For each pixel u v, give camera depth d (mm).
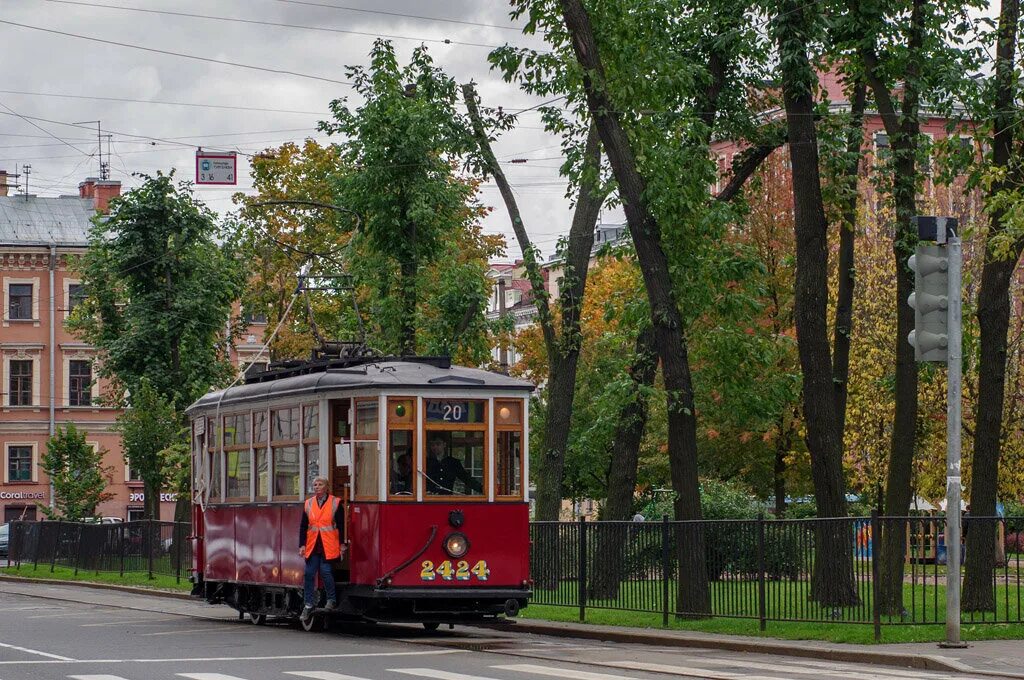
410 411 23141
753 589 22938
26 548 55000
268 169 62906
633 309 30250
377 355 26594
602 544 25922
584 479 62625
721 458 51781
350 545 23625
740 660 19344
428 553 22969
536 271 34156
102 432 89750
